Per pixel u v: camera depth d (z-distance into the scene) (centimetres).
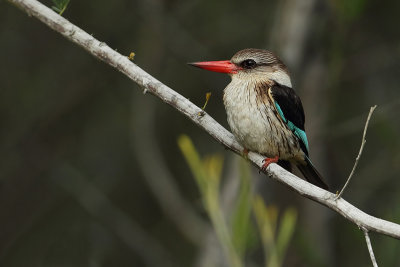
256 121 813
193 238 1160
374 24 1303
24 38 1323
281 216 1176
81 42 718
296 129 845
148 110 1241
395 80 1288
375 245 1094
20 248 1264
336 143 1291
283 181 676
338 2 1022
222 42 1338
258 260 1127
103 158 1325
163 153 1335
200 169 641
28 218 1295
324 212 1208
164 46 1291
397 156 1171
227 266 1050
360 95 1302
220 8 1341
